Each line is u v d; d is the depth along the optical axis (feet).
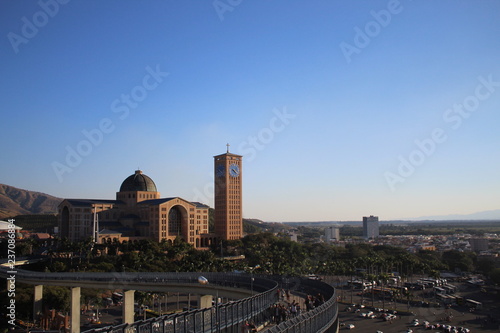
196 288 426.51
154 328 157.99
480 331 526.16
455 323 563.89
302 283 366.84
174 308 597.11
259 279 361.92
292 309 240.73
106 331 141.18
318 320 197.26
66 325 479.41
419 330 525.34
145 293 511.40
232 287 387.96
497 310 646.33
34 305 521.65
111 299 626.23
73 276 486.79
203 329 182.19
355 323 561.84
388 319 576.20
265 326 230.27
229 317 204.64
